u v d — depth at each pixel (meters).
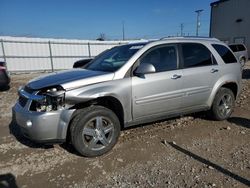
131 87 4.44
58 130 3.94
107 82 4.28
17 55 22.55
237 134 5.09
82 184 3.45
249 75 14.19
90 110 4.12
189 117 6.11
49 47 24.14
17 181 3.56
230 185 3.32
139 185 3.38
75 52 25.80
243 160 3.98
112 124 4.34
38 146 4.67
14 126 5.83
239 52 21.67
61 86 3.96
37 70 23.78
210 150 4.37
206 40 5.67
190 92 5.15
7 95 9.89
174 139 4.87
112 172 3.73
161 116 4.96
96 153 4.20
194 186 3.32
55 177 3.64
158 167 3.83
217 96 5.66
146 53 4.70
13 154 4.37
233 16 32.53
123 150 4.43
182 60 5.08
